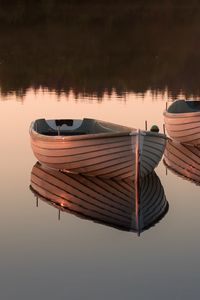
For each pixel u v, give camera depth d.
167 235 10.20
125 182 13.24
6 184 12.98
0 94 25.64
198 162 15.25
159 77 30.45
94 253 9.51
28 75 30.69
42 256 9.40
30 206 11.59
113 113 21.41
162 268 8.98
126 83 28.77
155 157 13.19
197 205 11.70
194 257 9.36
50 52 36.94
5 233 10.25
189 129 16.61
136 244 9.86
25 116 20.77
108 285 8.45
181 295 8.15
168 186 13.02
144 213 11.27
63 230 10.42
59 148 13.36
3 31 44.41
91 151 12.95
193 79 29.88
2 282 8.54
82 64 33.56
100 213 11.23
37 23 47.69
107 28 45.78
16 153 15.57
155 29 45.53
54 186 12.86
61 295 8.16
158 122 19.66
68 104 23.36
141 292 8.25
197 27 46.19
